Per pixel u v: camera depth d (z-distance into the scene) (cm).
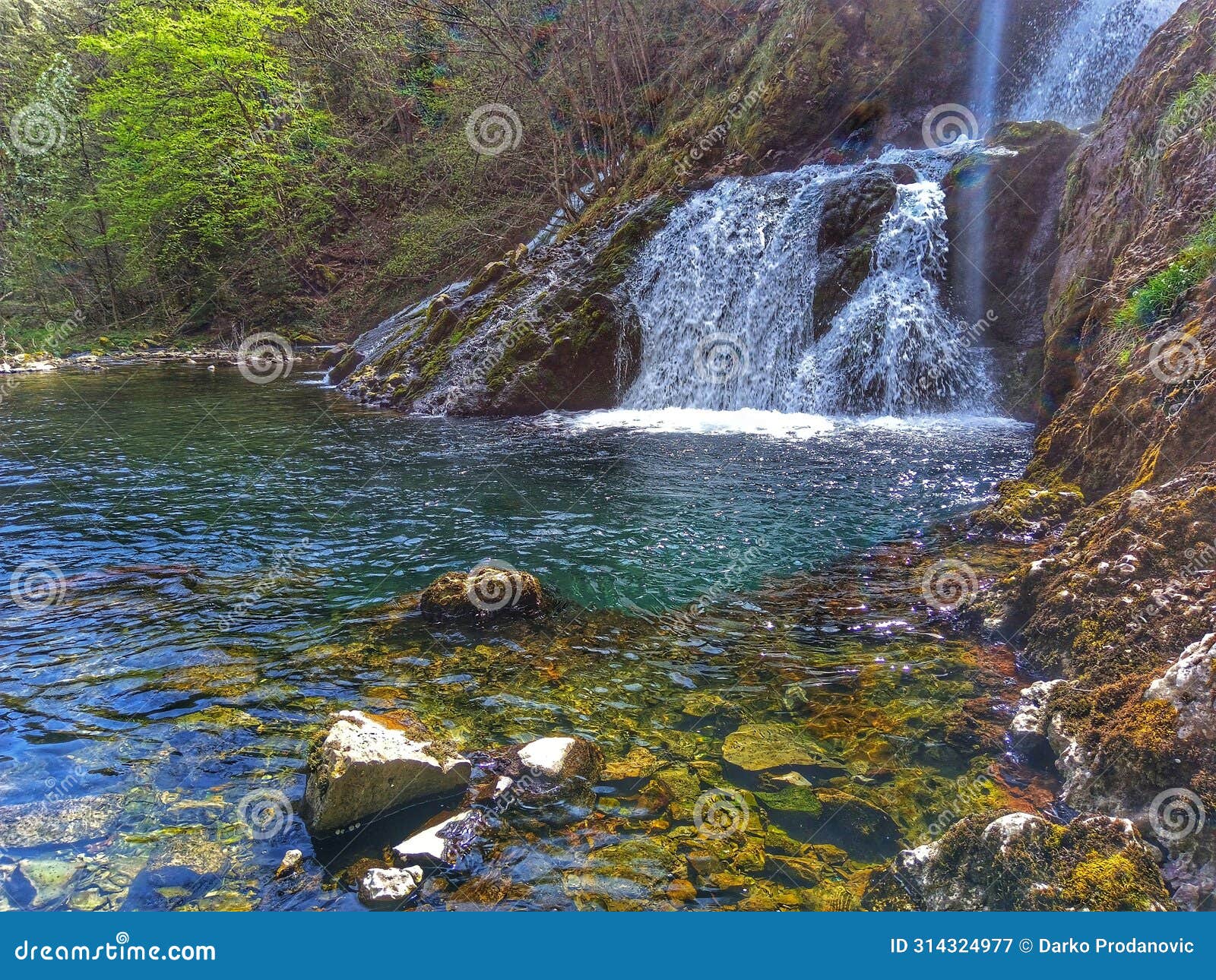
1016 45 1266
